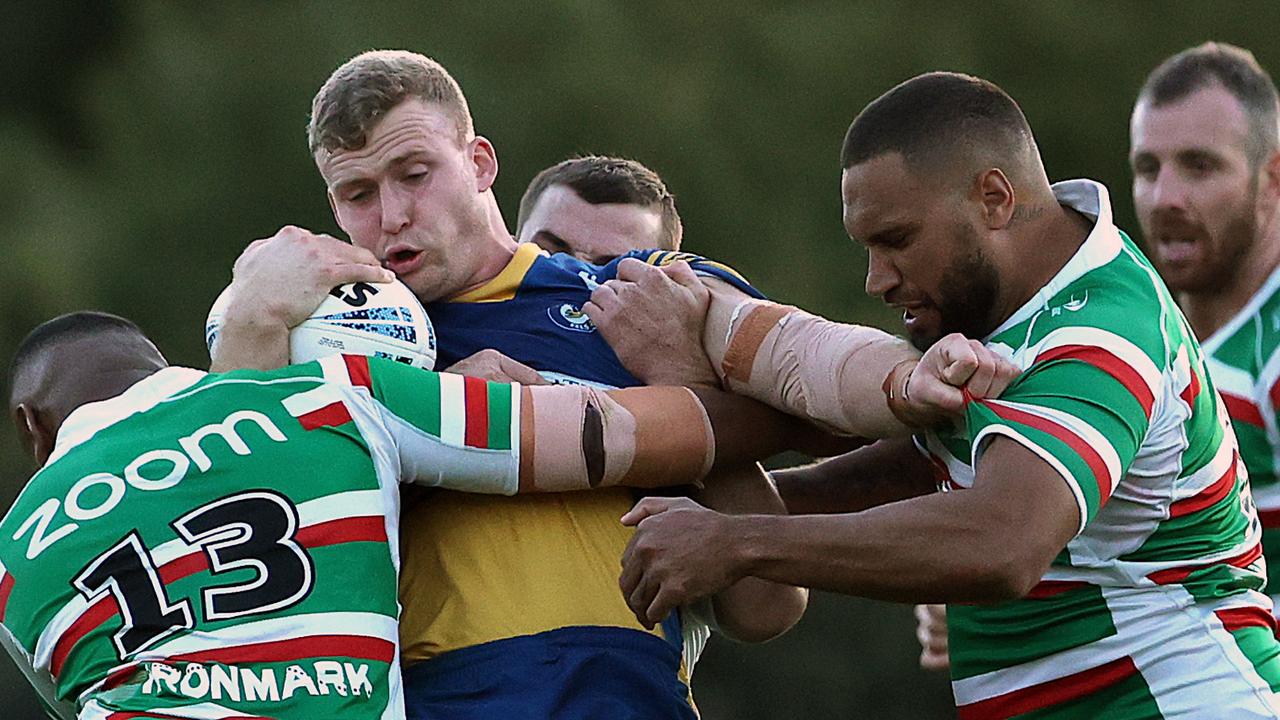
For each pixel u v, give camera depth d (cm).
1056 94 7119
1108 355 1333
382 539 1332
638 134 7031
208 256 7181
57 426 1461
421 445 1359
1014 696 1466
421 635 1391
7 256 6994
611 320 1507
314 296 1420
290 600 1292
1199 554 1433
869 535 1269
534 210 1958
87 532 1312
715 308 1495
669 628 1450
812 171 7088
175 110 7412
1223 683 1416
